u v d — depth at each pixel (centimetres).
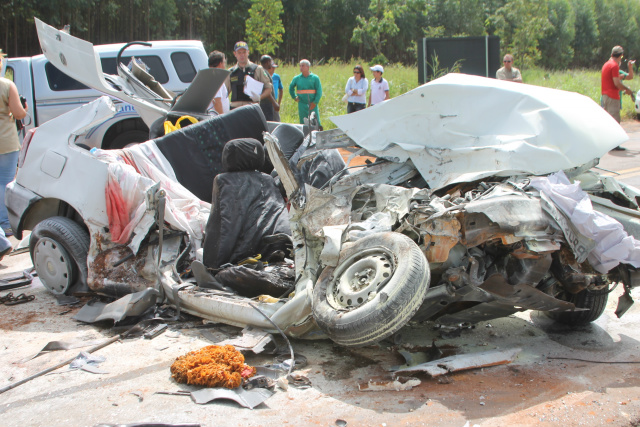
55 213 537
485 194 373
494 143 410
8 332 431
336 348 394
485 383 343
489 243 372
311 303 367
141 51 1041
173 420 298
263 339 375
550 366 369
